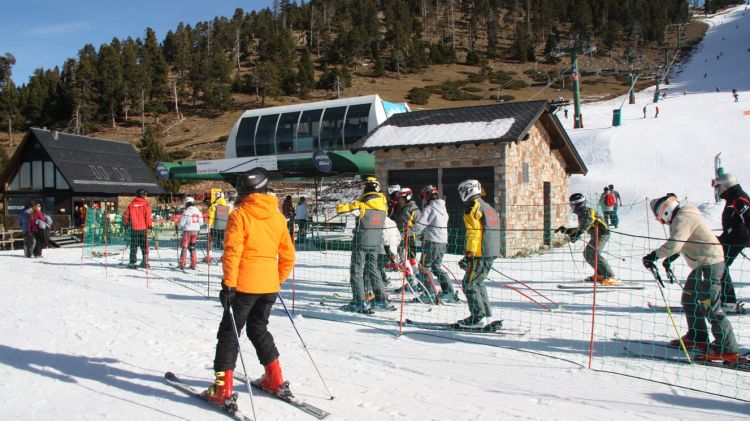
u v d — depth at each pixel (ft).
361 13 485.56
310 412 13.16
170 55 449.89
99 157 91.50
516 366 17.17
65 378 15.83
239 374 16.03
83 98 290.76
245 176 13.85
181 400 14.03
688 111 174.19
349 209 25.54
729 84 281.54
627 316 24.04
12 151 246.06
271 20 506.48
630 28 459.32
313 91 345.31
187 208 41.93
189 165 67.62
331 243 63.16
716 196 77.25
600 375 16.26
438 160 53.31
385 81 351.67
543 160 60.54
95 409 13.43
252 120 70.49
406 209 31.50
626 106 214.28
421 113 61.67
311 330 22.03
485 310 21.93
